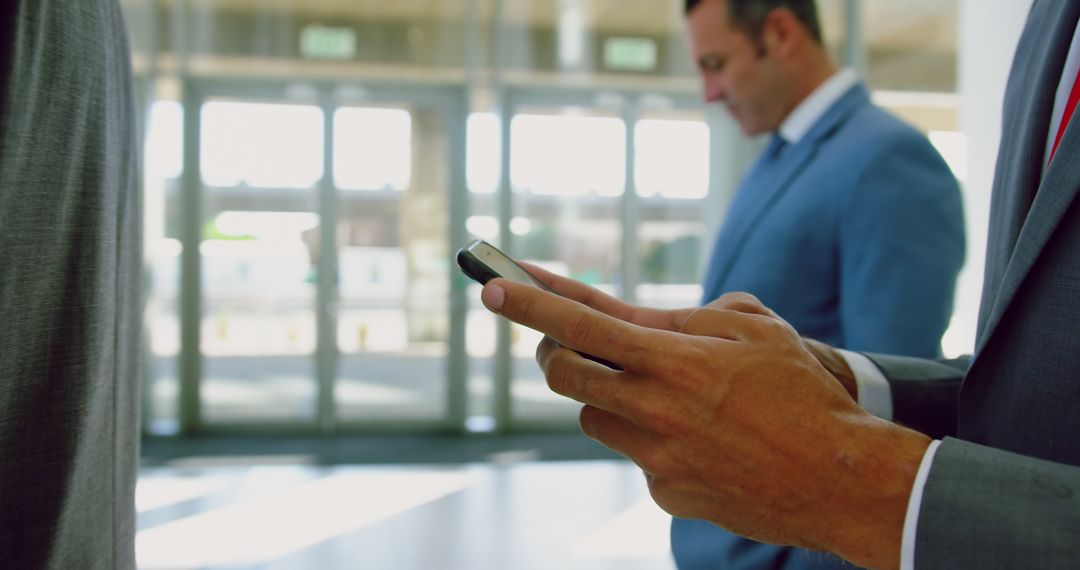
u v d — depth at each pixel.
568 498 4.27
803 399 0.44
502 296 0.45
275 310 5.93
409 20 5.98
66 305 0.49
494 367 6.04
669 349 0.44
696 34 1.35
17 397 0.45
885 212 1.05
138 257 0.65
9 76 0.39
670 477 0.45
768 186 1.23
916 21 5.78
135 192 0.64
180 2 5.76
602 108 6.09
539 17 6.04
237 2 5.85
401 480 4.62
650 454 0.45
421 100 6.00
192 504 4.09
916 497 0.41
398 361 6.03
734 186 6.13
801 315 1.15
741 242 1.23
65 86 0.47
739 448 0.43
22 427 0.46
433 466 4.98
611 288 6.11
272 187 5.90
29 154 0.43
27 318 0.45
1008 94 0.67
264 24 5.87
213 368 5.89
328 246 5.95
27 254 0.44
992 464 0.41
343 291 5.97
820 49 1.31
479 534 3.66
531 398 6.09
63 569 0.50
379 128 5.98
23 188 0.43
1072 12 0.56
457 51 6.00
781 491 0.43
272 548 3.43
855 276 1.06
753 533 0.45
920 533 0.40
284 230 5.92
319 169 5.94
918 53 5.77
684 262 6.14
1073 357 0.47
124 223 0.60
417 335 6.03
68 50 0.47
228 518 3.85
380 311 6.00
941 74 5.75
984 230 3.05
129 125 0.62
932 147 1.12
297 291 5.95
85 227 0.51
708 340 0.46
